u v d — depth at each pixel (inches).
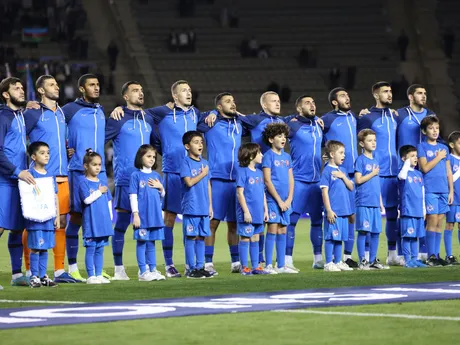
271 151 521.0
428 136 559.5
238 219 509.0
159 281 471.2
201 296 387.9
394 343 273.6
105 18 1700.3
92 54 1635.1
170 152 527.5
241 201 505.0
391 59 1701.5
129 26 1681.8
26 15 1603.1
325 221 526.3
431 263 553.9
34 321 318.3
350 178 565.0
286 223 516.7
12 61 1476.4
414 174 547.2
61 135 489.1
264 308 344.5
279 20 1759.4
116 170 514.9
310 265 571.5
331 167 526.3
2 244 784.9
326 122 564.4
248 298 376.5
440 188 556.4
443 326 302.0
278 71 1649.9
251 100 1590.8
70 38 1594.5
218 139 534.6
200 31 1721.2
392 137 569.0
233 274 514.6
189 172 502.9
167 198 521.7
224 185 531.8
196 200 502.0
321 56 1705.2
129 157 514.3
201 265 504.7
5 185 461.1
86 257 474.9
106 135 514.9
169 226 516.7
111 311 341.7
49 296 400.8
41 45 1609.3
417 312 331.6
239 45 1708.9
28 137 497.4
